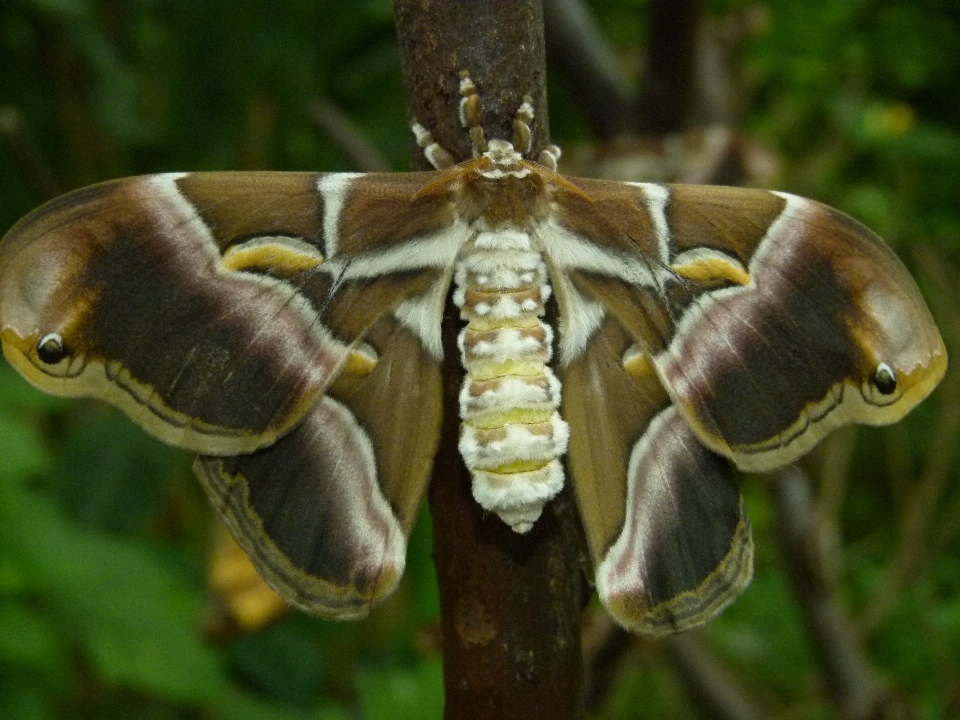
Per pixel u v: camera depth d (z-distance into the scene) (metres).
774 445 0.30
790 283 0.30
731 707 0.48
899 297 0.30
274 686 0.49
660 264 0.31
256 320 0.30
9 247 0.29
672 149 0.41
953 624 0.75
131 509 0.46
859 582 0.79
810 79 0.82
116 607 0.41
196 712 0.46
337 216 0.31
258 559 0.30
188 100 0.43
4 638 0.39
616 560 0.31
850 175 0.91
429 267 0.31
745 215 0.31
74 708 0.44
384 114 0.53
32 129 0.51
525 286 0.31
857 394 0.30
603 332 0.31
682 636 0.48
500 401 0.30
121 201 0.29
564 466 0.31
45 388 0.29
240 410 0.30
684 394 0.31
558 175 0.31
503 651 0.28
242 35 0.43
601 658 0.41
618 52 0.64
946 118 0.95
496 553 0.28
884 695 0.48
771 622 0.76
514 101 0.29
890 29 0.89
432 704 0.40
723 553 0.31
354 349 0.31
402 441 0.31
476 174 0.30
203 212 0.30
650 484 0.31
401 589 0.52
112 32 0.52
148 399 0.29
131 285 0.29
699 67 0.43
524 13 0.29
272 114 0.44
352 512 0.30
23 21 0.48
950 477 0.84
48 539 0.41
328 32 0.43
